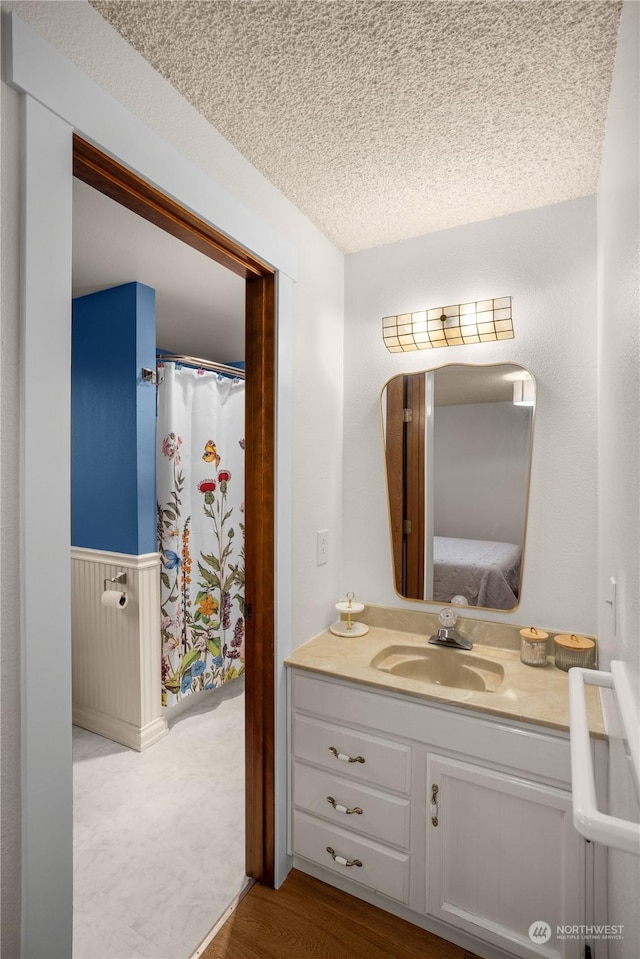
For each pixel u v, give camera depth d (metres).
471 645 1.82
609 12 1.00
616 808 1.06
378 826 1.54
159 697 2.63
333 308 2.07
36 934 0.88
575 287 1.72
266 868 1.68
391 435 2.05
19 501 0.87
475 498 1.89
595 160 1.52
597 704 1.41
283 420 1.69
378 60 1.14
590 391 1.70
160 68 1.18
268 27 1.06
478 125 1.37
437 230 1.96
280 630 1.68
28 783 0.87
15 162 0.86
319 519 1.97
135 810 2.04
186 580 2.77
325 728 1.63
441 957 1.43
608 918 1.20
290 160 1.53
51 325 0.91
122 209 1.81
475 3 0.99
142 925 1.52
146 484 2.55
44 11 0.93
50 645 0.90
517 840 1.35
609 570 1.29
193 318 3.07
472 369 1.90
